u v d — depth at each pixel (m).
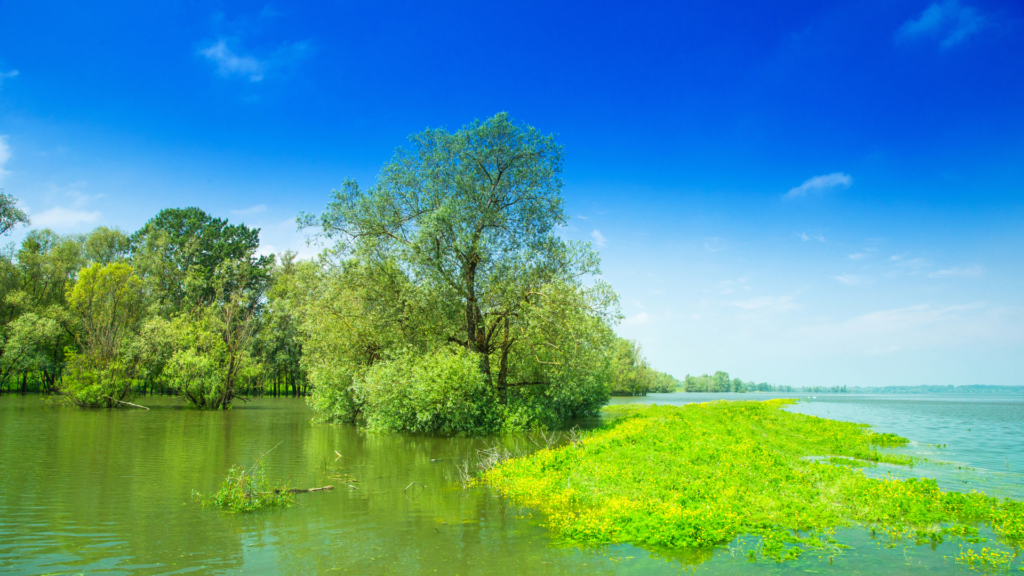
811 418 36.81
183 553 8.41
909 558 8.34
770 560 8.27
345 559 8.26
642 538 9.20
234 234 76.94
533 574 7.71
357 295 29.34
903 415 48.84
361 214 29.08
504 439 24.36
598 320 28.73
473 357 26.83
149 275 62.78
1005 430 31.42
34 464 16.12
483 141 29.50
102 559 8.10
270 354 63.09
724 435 22.92
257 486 12.62
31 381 58.44
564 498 12.04
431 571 7.79
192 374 42.31
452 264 29.02
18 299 53.38
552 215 30.84
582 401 37.59
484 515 10.89
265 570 7.73
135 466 15.93
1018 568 7.92
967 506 10.84
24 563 7.89
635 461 15.66
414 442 23.03
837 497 11.89
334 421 31.48
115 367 40.75
